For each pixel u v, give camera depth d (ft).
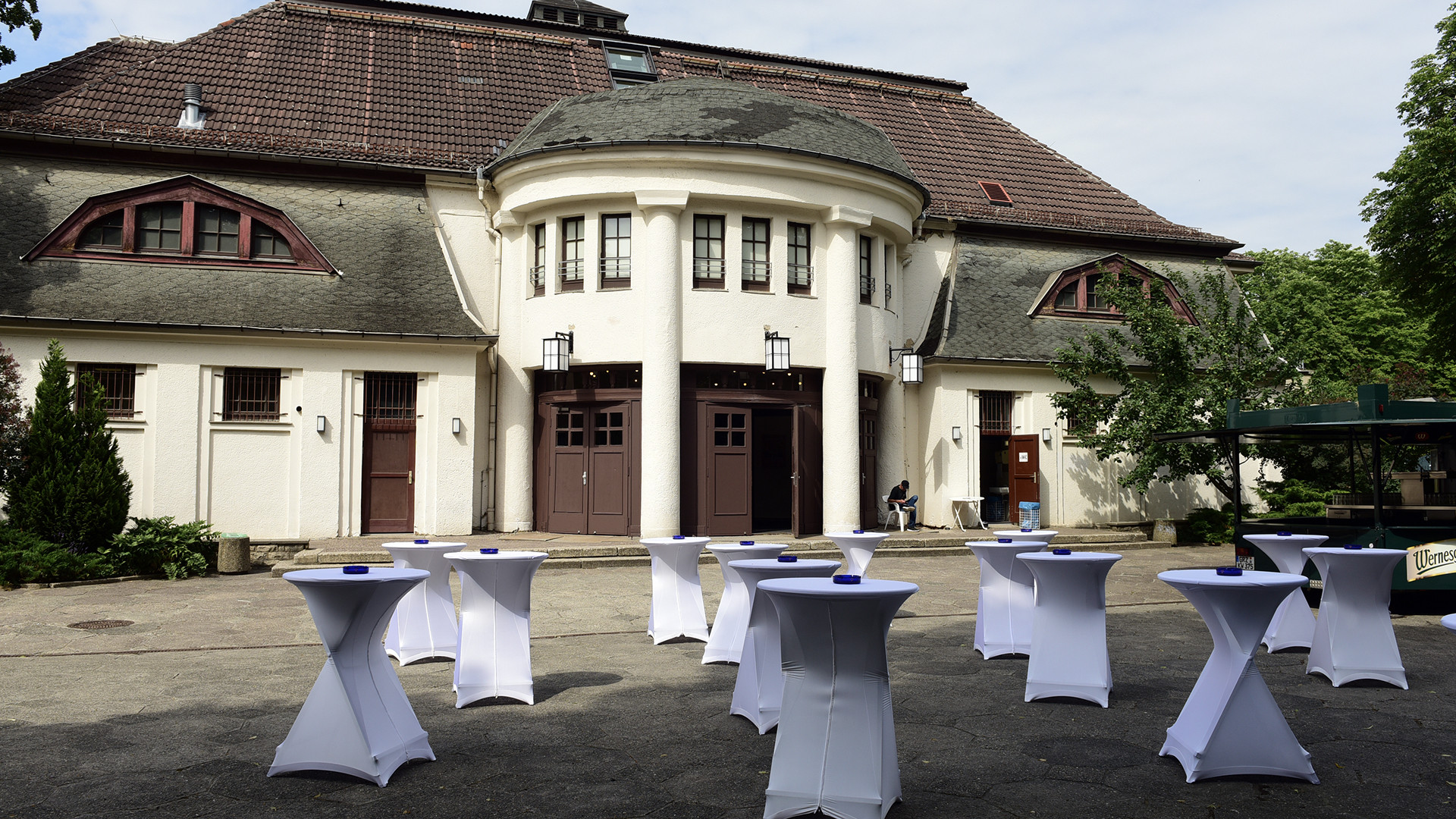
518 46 79.56
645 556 51.29
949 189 79.10
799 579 16.53
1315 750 19.66
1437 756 19.25
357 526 56.44
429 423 57.88
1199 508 71.72
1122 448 63.41
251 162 61.36
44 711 22.07
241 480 54.75
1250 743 17.67
